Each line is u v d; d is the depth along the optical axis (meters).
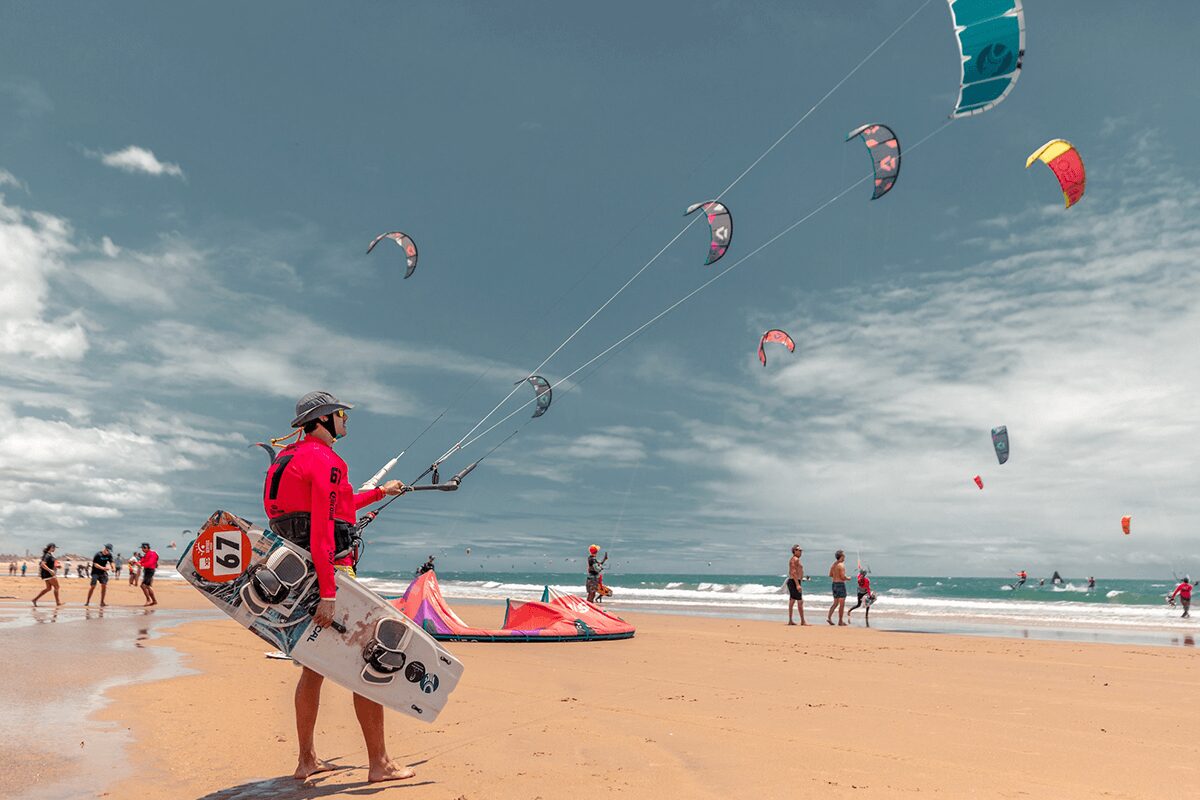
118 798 3.37
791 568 17.16
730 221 13.11
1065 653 10.48
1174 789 3.75
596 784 3.68
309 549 3.58
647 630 14.20
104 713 5.32
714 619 19.39
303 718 3.82
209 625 12.81
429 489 4.87
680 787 3.65
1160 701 6.48
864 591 18.33
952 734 5.00
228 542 3.43
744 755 4.31
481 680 7.24
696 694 6.54
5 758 4.05
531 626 11.98
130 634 11.14
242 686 6.57
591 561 19.48
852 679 7.64
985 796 3.58
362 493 4.71
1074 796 3.61
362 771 3.87
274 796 3.41
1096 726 5.36
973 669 8.59
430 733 4.88
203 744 4.45
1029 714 5.81
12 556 108.62
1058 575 67.81
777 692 6.72
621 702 6.10
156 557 20.69
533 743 4.59
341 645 3.58
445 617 11.40
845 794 3.56
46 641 9.95
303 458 3.57
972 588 86.62
